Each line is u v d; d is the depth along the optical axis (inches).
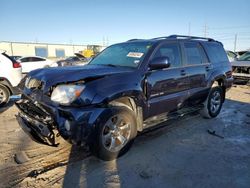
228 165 126.8
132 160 130.5
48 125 113.0
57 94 113.7
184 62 172.2
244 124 198.5
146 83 138.7
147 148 146.3
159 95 148.9
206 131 179.3
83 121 111.0
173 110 164.7
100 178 112.8
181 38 178.5
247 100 302.4
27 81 140.2
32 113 124.9
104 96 116.9
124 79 128.0
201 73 185.0
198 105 195.9
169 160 131.4
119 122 128.0
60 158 131.8
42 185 106.9
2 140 157.4
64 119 109.9
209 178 114.0
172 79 156.4
